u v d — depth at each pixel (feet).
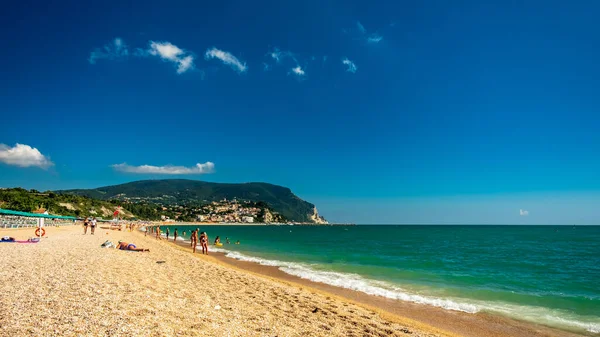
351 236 323.16
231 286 42.57
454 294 53.36
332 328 28.25
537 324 38.27
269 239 249.75
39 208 306.55
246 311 30.12
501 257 120.16
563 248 167.43
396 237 302.25
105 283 33.91
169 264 57.21
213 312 27.94
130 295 29.78
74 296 27.45
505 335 34.19
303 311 33.40
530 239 260.42
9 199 284.61
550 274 79.61
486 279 70.18
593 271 85.05
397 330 30.63
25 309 22.90
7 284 29.94
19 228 154.30
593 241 230.48
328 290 52.37
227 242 175.52
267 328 25.52
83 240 95.30
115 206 570.05
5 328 19.12
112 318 22.58
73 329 19.92
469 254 131.95
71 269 40.68
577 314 42.65
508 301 49.44
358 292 51.80
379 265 90.02
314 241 226.38
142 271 45.24
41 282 31.76
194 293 34.86
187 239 195.62
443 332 32.96
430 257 117.39
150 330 21.11
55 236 108.27
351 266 85.92
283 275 66.90
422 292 54.19
